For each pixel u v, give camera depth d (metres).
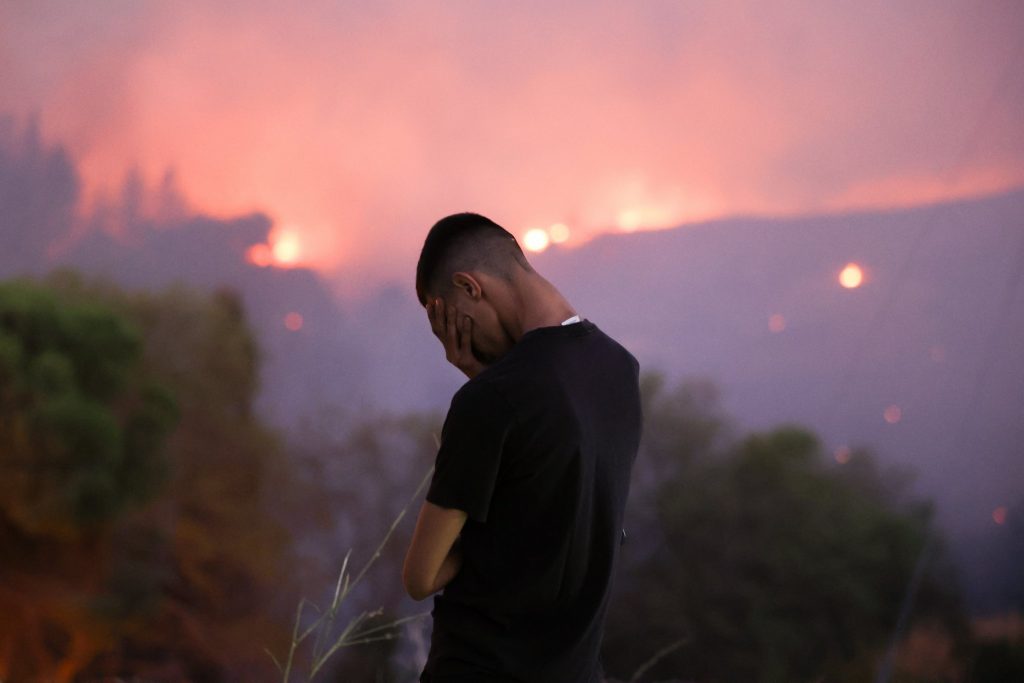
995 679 7.45
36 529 12.62
